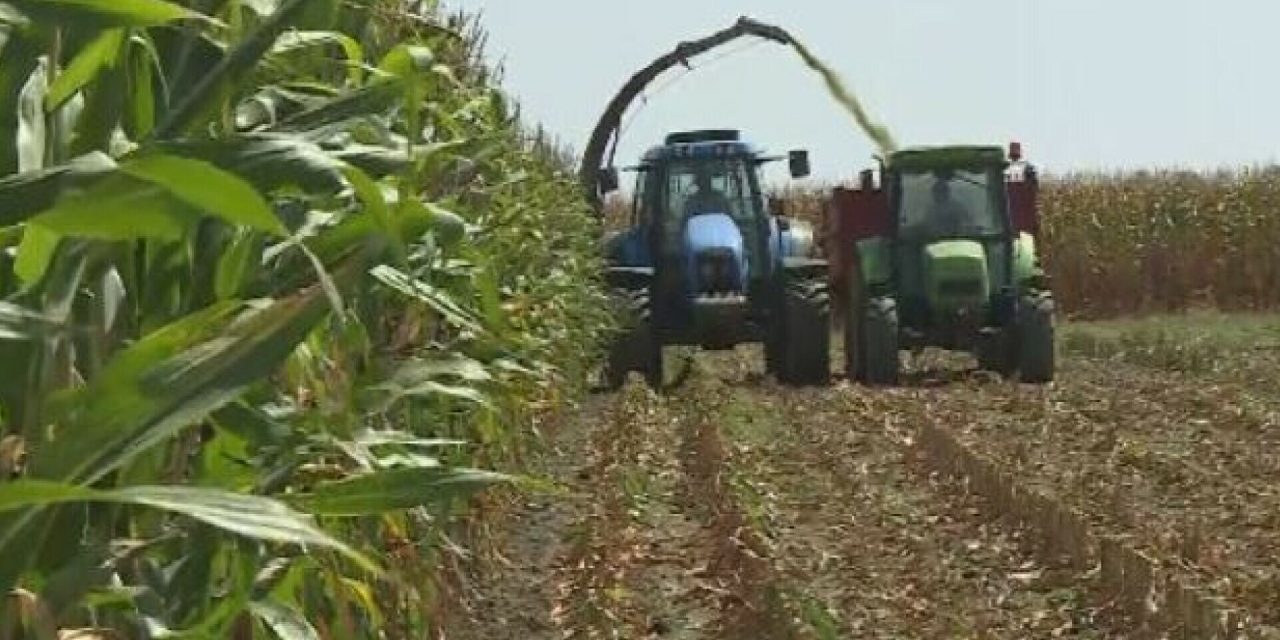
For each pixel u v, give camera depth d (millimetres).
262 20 11219
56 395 8625
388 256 10609
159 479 10836
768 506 48406
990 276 80125
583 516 46656
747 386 82000
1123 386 80312
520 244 33938
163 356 8297
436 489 10469
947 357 101875
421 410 22672
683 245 79062
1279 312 127375
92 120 9680
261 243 11328
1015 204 85875
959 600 39000
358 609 17281
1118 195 132500
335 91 12789
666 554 44969
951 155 79688
